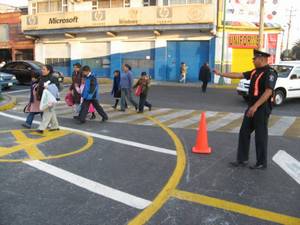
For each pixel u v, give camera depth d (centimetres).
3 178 575
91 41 3228
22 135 877
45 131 924
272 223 436
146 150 755
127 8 2919
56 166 638
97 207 472
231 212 464
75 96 1167
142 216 448
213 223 433
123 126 1018
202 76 2075
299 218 451
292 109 1438
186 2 2808
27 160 670
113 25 2992
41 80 907
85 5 3253
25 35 3500
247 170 632
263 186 557
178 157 706
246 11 2700
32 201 489
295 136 912
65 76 3388
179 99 1720
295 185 564
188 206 479
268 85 600
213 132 953
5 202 485
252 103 629
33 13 3569
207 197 511
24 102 1528
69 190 529
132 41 3042
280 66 1636
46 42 3491
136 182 565
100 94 1903
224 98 1772
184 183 564
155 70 2969
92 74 1050
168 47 2908
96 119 1128
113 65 3141
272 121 1128
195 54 2827
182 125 1045
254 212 465
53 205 477
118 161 674
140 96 1280
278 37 2717
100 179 576
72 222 431
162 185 554
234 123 1085
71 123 1049
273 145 818
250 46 2719
